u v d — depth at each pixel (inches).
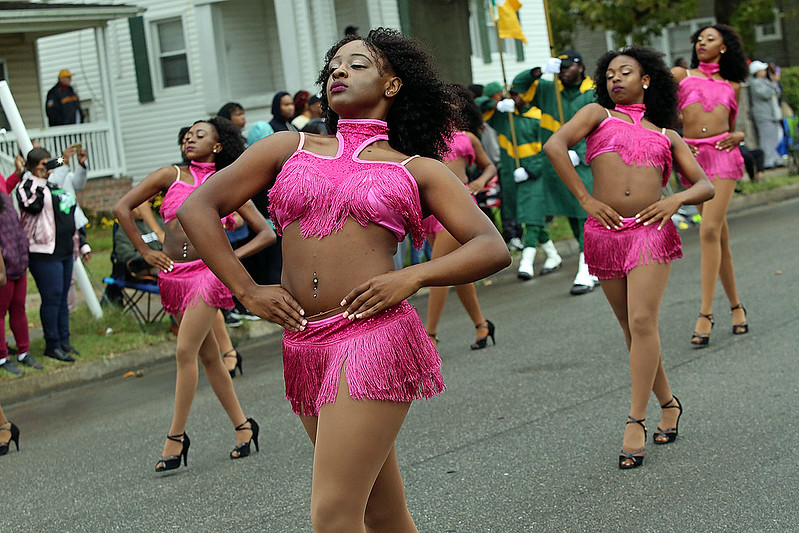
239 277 121.9
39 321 445.1
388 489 129.5
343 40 134.5
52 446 275.3
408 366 120.9
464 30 782.5
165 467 232.1
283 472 224.7
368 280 117.6
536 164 457.7
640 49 219.3
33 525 205.9
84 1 863.7
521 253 543.8
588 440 223.1
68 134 761.6
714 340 306.3
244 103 789.2
